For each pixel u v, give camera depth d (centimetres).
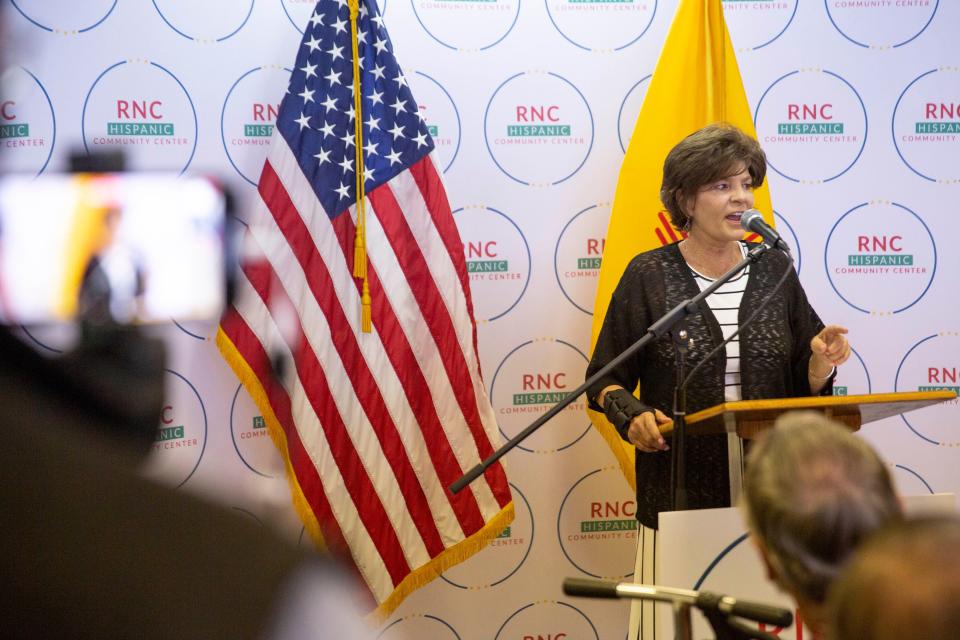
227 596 37
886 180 366
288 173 321
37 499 35
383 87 328
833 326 240
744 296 276
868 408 219
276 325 317
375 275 321
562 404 248
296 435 316
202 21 341
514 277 360
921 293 368
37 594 35
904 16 363
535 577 363
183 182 208
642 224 338
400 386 321
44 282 120
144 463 40
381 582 318
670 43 342
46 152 332
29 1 330
